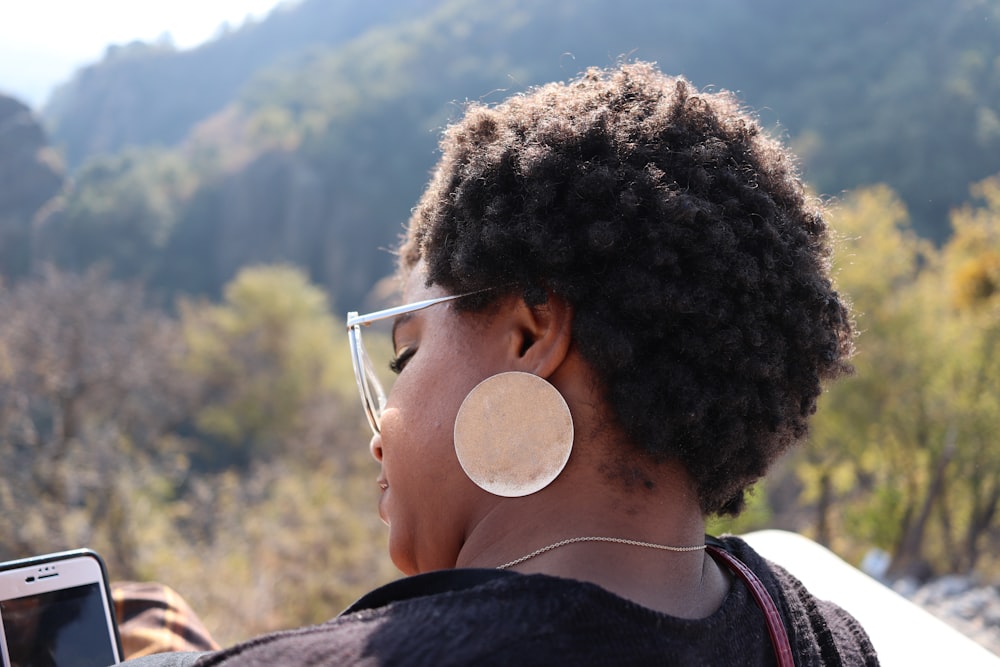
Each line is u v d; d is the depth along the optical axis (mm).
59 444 16109
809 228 880
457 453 807
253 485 16750
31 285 23141
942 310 19125
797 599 913
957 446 18281
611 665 644
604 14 75125
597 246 739
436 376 842
